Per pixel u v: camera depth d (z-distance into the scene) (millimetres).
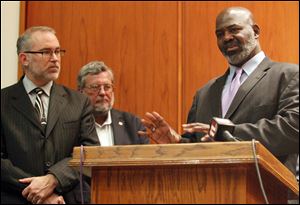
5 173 3158
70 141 3289
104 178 1848
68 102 3398
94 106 4109
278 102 3172
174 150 1787
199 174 1780
